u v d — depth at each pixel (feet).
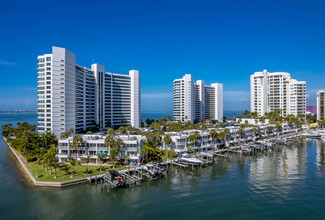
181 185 236.43
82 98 573.33
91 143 299.58
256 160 336.49
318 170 282.97
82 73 574.15
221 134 395.14
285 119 629.92
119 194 213.25
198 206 190.19
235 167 300.20
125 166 281.74
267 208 185.68
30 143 336.08
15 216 173.17
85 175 247.09
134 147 295.07
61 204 192.24
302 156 360.48
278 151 399.65
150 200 201.67
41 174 250.16
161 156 340.18
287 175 264.72
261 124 557.33
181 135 376.27
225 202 197.06
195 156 332.39
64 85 483.51
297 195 208.95
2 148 433.48
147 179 252.83
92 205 191.42
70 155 303.27
